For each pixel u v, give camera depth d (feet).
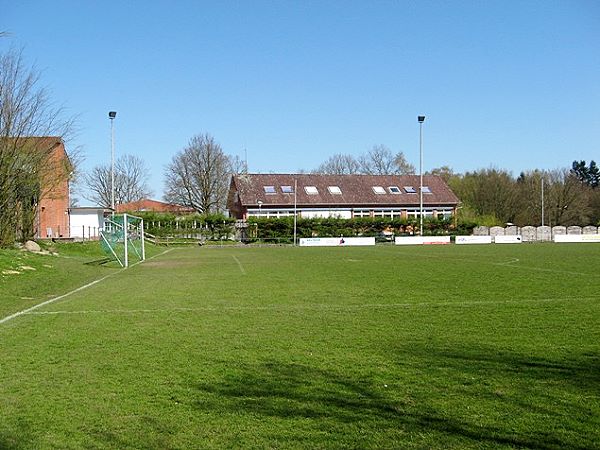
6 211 105.91
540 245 189.16
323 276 80.59
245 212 247.91
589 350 31.65
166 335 37.35
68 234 193.06
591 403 22.38
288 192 254.68
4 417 21.35
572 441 18.74
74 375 27.25
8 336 37.60
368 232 235.61
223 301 54.54
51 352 32.42
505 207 292.61
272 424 20.40
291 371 27.61
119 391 24.49
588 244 195.83
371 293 59.41
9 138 105.70
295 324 41.16
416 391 24.09
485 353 31.09
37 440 19.10
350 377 26.40
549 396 23.30
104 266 106.63
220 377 26.66
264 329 39.24
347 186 264.11
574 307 47.93
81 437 19.35
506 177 298.35
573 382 25.25
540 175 304.30
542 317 42.96
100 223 222.69
